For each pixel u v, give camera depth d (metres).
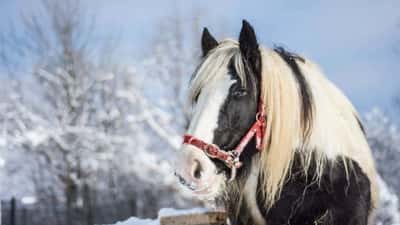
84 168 22.64
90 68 24.48
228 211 3.65
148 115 25.06
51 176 23.31
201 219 5.05
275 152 3.33
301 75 3.57
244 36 3.39
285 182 3.39
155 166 23.89
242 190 3.45
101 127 24.25
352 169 3.47
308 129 3.41
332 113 3.56
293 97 3.39
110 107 24.62
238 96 3.27
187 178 3.07
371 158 3.80
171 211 5.52
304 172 3.38
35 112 23.03
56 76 23.25
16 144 21.94
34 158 22.97
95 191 23.58
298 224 3.39
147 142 25.39
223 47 3.47
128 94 24.88
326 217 3.31
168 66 26.59
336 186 3.36
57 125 22.41
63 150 22.42
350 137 3.62
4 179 22.70
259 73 3.41
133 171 24.19
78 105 23.17
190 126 3.23
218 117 3.21
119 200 24.91
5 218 18.95
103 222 23.69
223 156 3.18
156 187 25.23
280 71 3.43
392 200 10.09
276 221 3.42
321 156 3.38
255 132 3.34
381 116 28.22
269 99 3.36
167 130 25.72
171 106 26.09
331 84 3.81
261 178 3.40
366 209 3.45
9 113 22.28
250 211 3.49
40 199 23.38
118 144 23.66
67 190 22.28
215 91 3.26
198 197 3.50
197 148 3.12
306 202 3.36
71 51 23.62
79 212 22.38
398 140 27.66
